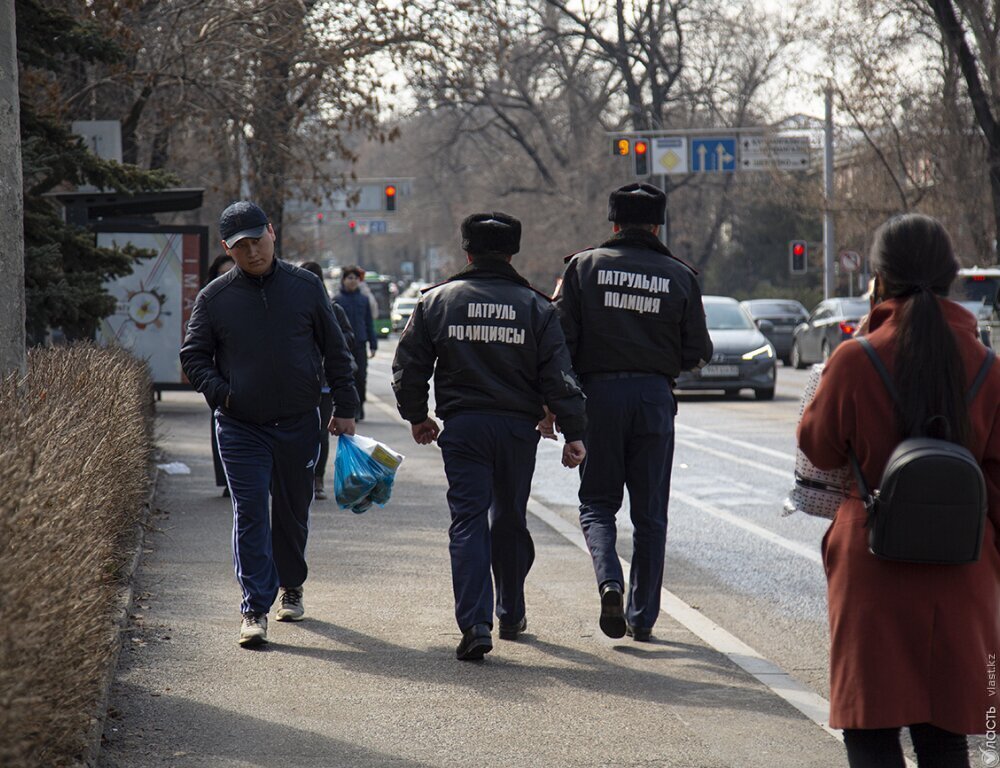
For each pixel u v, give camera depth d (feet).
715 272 290.56
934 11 125.39
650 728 21.30
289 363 26.66
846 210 161.99
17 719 13.60
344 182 103.30
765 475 56.08
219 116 90.63
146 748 19.83
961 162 136.87
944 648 14.56
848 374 15.05
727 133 161.27
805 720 21.83
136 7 74.79
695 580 34.76
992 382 14.88
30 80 60.54
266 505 26.58
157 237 79.87
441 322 25.75
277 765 19.25
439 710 22.08
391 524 41.27
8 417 19.39
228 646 25.95
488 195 270.05
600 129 230.27
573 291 26.63
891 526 14.35
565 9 196.85
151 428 50.78
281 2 86.63
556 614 29.32
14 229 27.68
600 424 26.50
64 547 16.74
